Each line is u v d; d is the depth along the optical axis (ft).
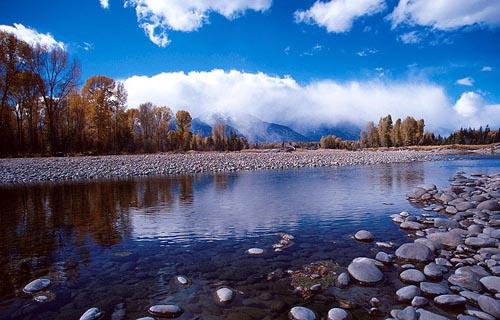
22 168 80.38
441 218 28.40
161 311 13.12
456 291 14.71
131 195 46.85
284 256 20.17
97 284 16.26
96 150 158.51
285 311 13.43
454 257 19.51
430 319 12.10
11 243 23.53
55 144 138.31
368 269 16.63
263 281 16.42
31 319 12.94
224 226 27.99
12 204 40.09
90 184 61.16
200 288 15.67
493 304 12.97
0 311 13.60
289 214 32.58
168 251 21.48
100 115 158.81
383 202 39.22
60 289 15.71
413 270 16.69
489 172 82.07
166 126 241.14
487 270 17.35
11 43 121.90
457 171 85.05
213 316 13.00
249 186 56.03
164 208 36.65
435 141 364.58
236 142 301.63
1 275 17.57
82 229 27.45
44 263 19.38
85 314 12.93
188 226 28.12
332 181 62.75
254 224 28.60
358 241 23.22
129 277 17.12
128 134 186.29
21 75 124.88
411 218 28.84
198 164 102.01
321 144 357.61
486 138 359.87
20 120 134.21
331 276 16.92
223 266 18.57
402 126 334.44
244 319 12.75
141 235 25.44
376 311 13.26
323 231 26.08
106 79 162.30
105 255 20.77
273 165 105.09
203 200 41.78
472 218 29.09
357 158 141.49
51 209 36.63
